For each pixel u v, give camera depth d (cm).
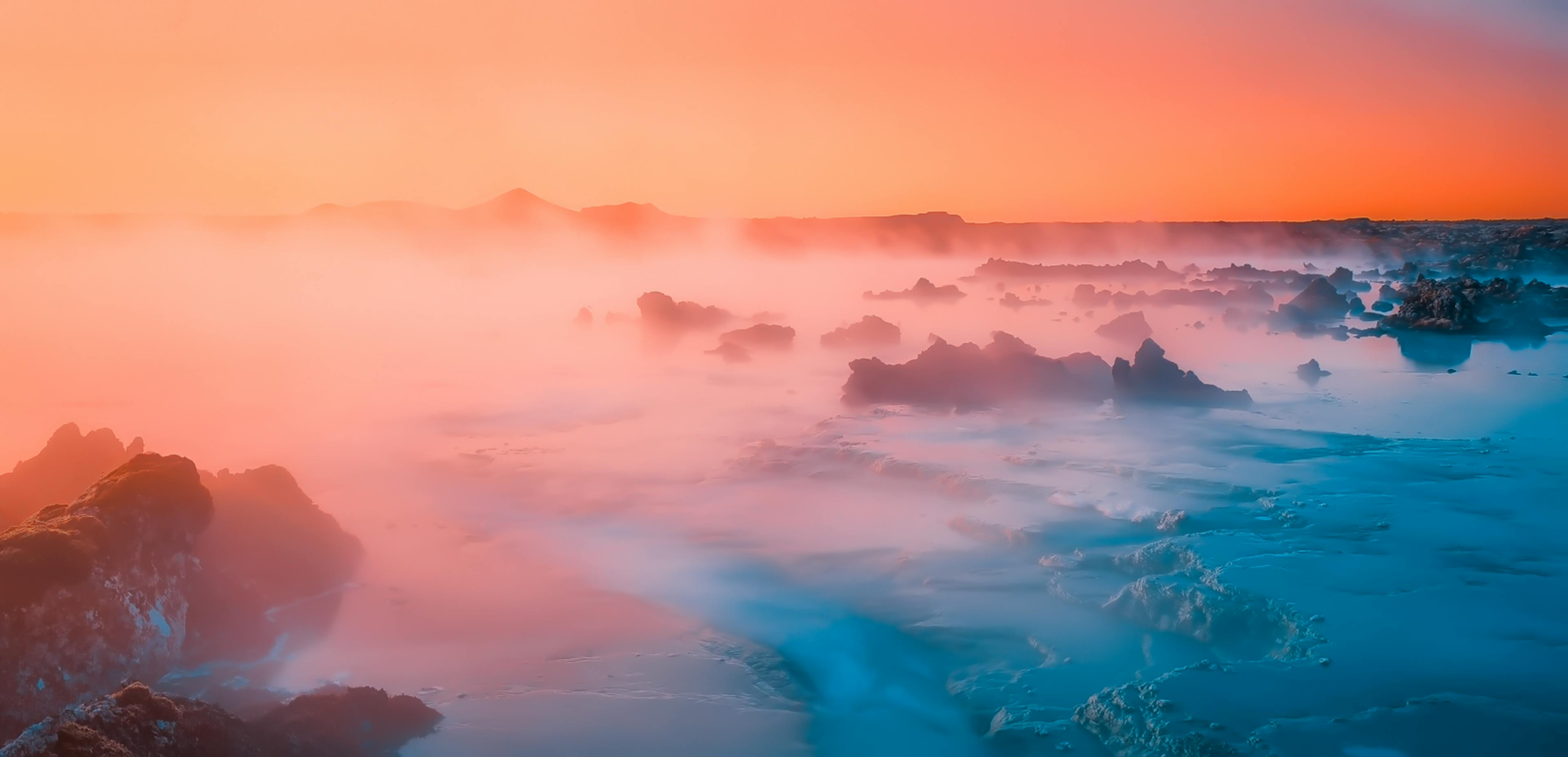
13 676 1013
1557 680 1018
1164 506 1705
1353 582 1302
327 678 1191
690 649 1285
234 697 1120
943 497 1923
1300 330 4894
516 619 1379
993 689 1118
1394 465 2008
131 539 1205
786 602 1429
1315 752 880
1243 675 1040
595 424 2812
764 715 1102
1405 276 8306
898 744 1038
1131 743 947
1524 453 2105
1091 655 1195
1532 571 1346
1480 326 4641
